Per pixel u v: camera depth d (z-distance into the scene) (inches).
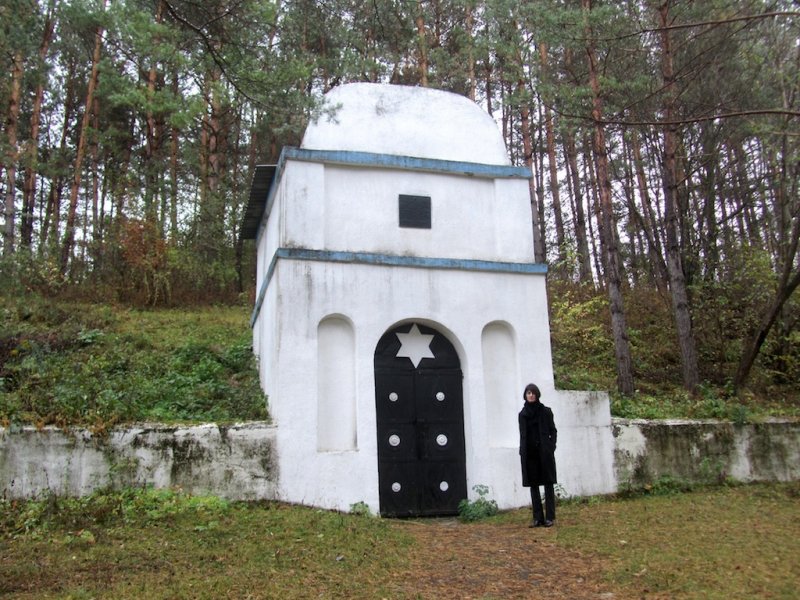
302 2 429.1
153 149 919.7
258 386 454.9
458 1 708.7
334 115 377.1
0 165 853.8
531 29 517.7
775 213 735.1
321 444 393.4
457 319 431.2
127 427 357.1
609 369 632.4
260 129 879.7
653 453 453.4
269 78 348.2
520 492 417.7
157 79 830.5
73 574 240.2
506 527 349.1
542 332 447.5
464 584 243.6
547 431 345.4
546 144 1015.0
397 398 417.7
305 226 415.2
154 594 221.0
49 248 750.5
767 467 476.1
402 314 420.5
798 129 479.8
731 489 443.8
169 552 269.6
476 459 413.4
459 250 447.2
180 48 357.1
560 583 241.8
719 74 631.8
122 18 374.0
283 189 422.0
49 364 446.0
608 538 303.4
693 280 681.0
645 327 725.3
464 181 460.8
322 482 379.6
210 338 605.0
